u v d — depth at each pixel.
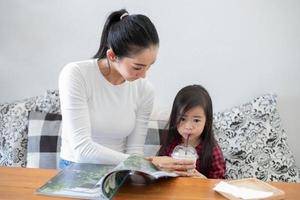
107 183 0.99
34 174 1.16
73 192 1.00
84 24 2.17
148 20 1.21
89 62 1.42
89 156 1.29
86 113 1.36
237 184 1.10
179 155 1.30
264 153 1.93
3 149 2.01
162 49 2.16
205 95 1.72
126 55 1.21
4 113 2.09
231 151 1.95
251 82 2.14
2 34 2.24
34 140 1.93
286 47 2.09
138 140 1.57
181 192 1.04
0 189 1.03
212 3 2.08
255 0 2.05
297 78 2.12
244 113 2.03
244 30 2.09
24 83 2.29
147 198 0.99
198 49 2.14
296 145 2.18
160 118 2.02
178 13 2.11
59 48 2.22
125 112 1.49
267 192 1.03
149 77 2.20
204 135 1.75
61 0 2.16
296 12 2.05
